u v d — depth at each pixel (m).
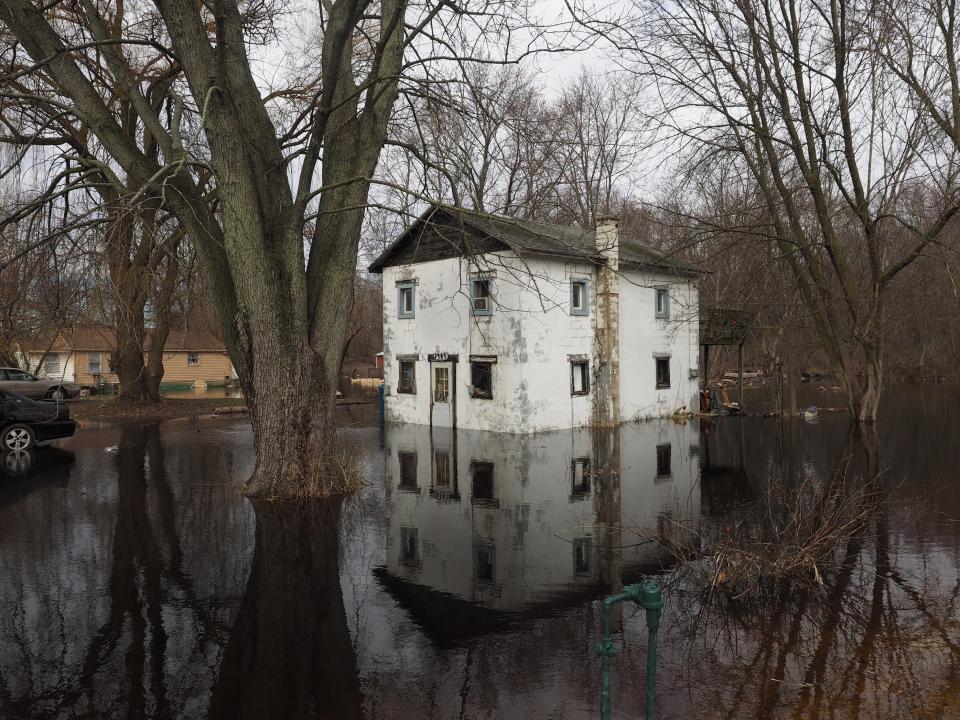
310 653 5.15
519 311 17.70
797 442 16.98
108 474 12.76
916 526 8.71
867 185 21.61
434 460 14.66
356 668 4.89
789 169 21.16
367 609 6.05
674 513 9.70
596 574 7.03
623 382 21.92
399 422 22.33
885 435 17.91
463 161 10.04
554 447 16.55
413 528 8.91
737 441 17.39
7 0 9.20
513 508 10.08
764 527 8.76
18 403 15.80
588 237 22.38
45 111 11.07
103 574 7.03
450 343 20.48
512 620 5.78
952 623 5.57
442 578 6.91
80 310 9.86
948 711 4.16
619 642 5.29
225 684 4.66
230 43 10.24
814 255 21.56
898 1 17.38
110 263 9.16
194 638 5.43
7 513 9.68
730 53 20.19
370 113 10.98
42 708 4.33
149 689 4.59
